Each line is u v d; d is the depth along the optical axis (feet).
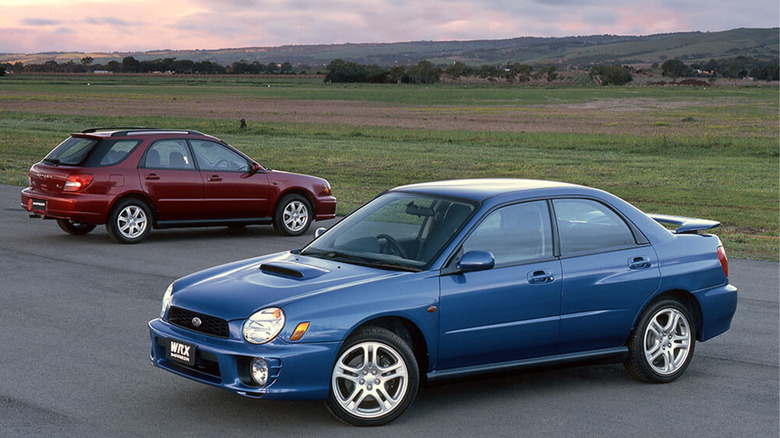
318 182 46.68
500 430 16.71
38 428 16.21
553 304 18.66
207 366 16.89
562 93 544.21
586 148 128.36
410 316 16.94
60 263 35.40
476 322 17.75
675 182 83.97
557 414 17.85
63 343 22.85
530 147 129.90
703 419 17.74
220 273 18.83
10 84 555.69
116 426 16.47
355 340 16.51
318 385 16.15
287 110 262.06
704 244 21.35
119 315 26.22
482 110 289.94
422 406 18.29
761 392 19.89
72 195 39.63
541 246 18.88
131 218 41.06
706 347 24.34
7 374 19.90
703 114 269.03
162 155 41.96
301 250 19.69
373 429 16.62
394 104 340.80
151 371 20.43
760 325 27.07
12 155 99.86
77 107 246.88
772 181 86.17
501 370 18.39
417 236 18.44
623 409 18.33
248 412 17.54
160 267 34.94
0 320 25.34
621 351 19.99
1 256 36.81
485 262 17.29
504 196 18.88
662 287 20.13
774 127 193.67
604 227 19.94
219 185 43.01
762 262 39.93
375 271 17.56
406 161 102.06
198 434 16.10
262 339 15.98
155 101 308.60
